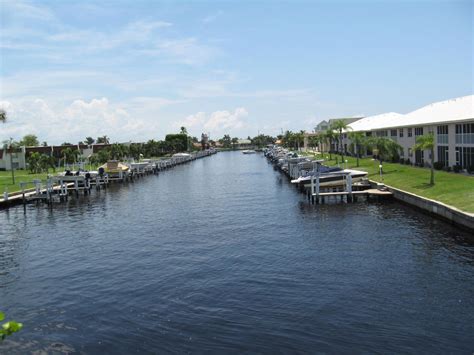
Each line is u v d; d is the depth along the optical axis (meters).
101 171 75.75
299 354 15.64
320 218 38.44
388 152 59.53
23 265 27.91
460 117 51.34
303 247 28.97
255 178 81.81
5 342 17.48
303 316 18.44
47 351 16.75
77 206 53.00
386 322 17.67
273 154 139.75
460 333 16.62
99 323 18.81
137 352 16.36
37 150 121.69
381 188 48.25
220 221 39.34
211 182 77.94
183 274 24.36
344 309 18.95
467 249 26.69
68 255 29.75
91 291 22.53
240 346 16.33
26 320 19.47
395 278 22.39
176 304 20.27
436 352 15.45
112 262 27.44
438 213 34.84
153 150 179.88
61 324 18.92
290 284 22.11
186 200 54.91
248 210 44.62
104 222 41.41
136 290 22.30
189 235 34.00
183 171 110.88
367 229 33.25
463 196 35.97
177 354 16.05
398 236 30.62
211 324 18.11
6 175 90.94
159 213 45.44
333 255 26.83
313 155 116.38
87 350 16.70
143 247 30.83
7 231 39.03
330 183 50.94
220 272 24.42
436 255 25.83
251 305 19.73
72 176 63.44
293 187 63.41
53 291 22.88
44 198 56.34
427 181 46.41
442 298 19.73
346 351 15.69
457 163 53.22
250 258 26.88
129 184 79.06
